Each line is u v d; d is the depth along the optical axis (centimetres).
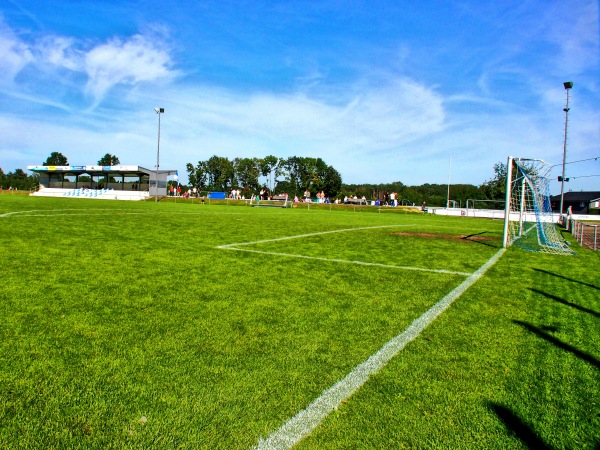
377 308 509
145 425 247
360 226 1919
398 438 242
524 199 1706
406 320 463
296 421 256
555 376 329
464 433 248
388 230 1747
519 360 359
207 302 504
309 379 311
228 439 236
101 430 241
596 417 271
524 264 920
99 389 285
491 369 339
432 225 2277
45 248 834
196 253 873
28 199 3322
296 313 474
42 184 5559
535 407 281
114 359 332
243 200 5744
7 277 581
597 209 5459
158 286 573
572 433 252
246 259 830
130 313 449
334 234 1454
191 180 10919
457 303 546
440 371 332
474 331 433
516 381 318
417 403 282
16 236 983
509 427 256
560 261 995
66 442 229
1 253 758
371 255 968
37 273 613
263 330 413
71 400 270
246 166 10600
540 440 244
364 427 252
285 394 288
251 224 1714
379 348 377
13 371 305
